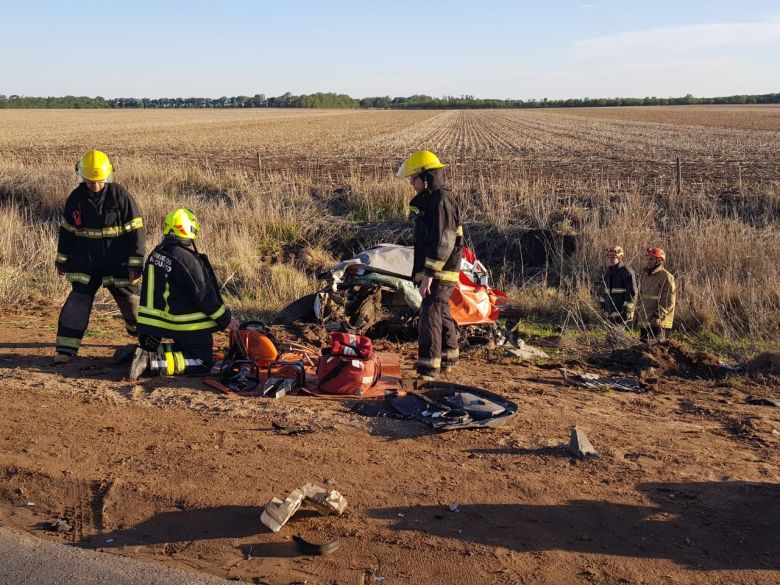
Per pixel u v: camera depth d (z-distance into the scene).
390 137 48.97
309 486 4.22
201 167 24.42
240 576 3.66
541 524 4.12
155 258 6.61
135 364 6.39
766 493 4.48
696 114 101.62
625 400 6.41
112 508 4.33
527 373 7.43
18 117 92.75
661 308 9.22
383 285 8.96
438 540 3.95
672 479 4.66
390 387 6.39
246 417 5.62
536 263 13.72
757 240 12.08
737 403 6.43
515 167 25.19
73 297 7.11
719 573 3.68
